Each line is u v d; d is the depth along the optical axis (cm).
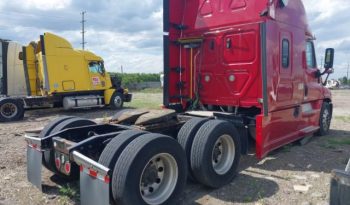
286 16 629
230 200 435
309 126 780
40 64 1512
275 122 601
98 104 1653
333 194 254
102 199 342
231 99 630
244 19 601
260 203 423
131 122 516
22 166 583
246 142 562
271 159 626
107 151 372
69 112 1585
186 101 696
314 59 777
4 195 446
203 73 670
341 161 618
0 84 1577
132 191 354
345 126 1050
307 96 741
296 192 459
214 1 646
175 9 680
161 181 404
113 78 1753
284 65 624
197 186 486
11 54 1581
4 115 1278
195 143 463
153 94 3419
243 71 609
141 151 362
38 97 1452
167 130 509
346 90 4588
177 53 691
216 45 646
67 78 1535
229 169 495
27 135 500
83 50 1612
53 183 488
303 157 644
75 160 381
